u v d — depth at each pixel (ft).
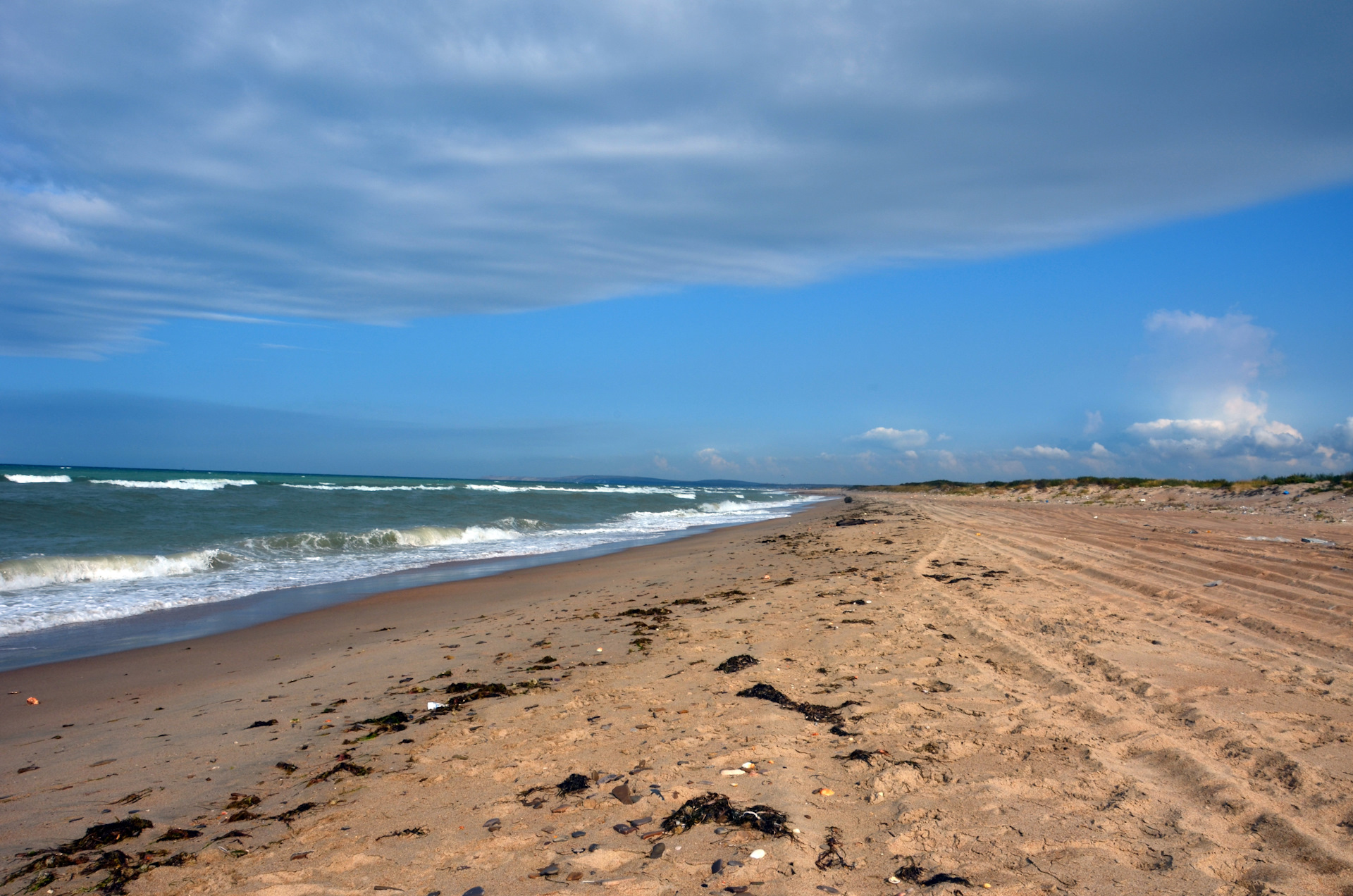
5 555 47.47
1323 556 35.94
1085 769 12.84
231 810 13.38
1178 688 16.98
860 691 18.07
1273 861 9.62
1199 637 21.72
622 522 100.42
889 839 10.75
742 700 17.76
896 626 25.07
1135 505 96.37
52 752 17.63
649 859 10.52
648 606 33.63
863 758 13.78
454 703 19.26
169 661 27.35
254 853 11.44
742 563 49.44
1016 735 14.60
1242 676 17.83
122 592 41.14
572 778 13.56
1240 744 13.48
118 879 10.72
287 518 78.54
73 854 11.70
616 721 16.84
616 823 11.77
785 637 24.32
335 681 23.09
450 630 30.81
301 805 13.30
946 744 14.29
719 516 120.78
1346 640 20.67
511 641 27.61
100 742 18.33
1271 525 57.36
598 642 26.32
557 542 72.49
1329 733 13.99
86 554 49.19
